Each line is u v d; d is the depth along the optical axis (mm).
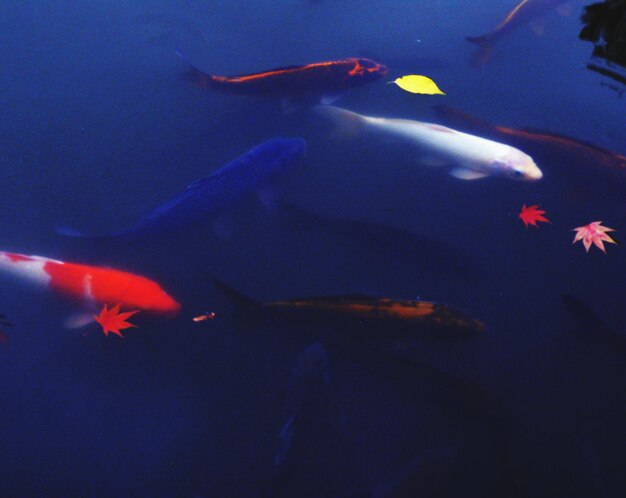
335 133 2016
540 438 1614
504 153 1860
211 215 1854
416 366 1663
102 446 1722
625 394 1678
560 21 2188
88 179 1961
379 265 1836
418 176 1971
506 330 1742
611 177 1812
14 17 2287
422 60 2125
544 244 1838
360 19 2271
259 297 1790
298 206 1899
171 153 2004
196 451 1727
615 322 1735
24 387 1751
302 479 1675
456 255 1796
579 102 2035
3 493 1669
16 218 1889
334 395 1727
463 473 1599
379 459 1687
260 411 1751
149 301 1713
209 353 1792
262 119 2064
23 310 1768
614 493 1576
